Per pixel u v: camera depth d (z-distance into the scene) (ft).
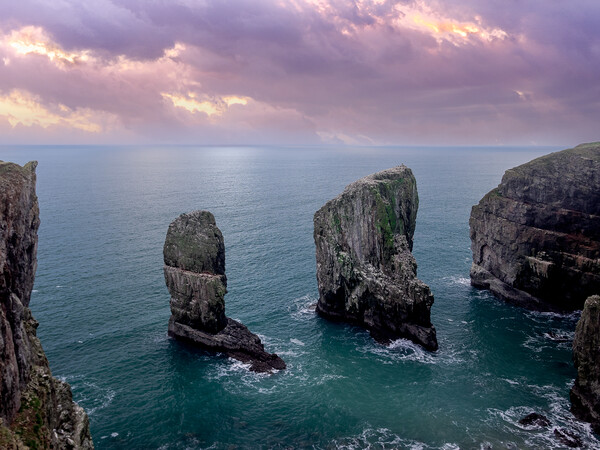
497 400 194.59
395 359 227.40
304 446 167.32
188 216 237.45
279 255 377.91
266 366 218.18
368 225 260.42
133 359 221.05
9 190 125.08
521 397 196.85
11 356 102.42
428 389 202.18
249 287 310.65
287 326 260.62
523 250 290.35
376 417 183.62
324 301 272.31
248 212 562.25
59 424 117.50
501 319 270.87
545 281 279.69
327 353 232.73
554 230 284.20
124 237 422.82
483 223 315.17
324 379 209.56
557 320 270.46
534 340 246.27
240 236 437.58
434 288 317.01
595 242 273.33
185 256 235.20
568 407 189.88
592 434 173.17
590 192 275.59
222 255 241.14
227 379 208.23
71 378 203.92
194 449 165.17
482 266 318.86
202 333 234.38
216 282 228.84
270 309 279.90
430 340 236.02
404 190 295.48
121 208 574.15
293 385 204.95
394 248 255.29
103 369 212.02
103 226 465.47
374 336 248.93
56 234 427.74
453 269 354.33
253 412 186.39
